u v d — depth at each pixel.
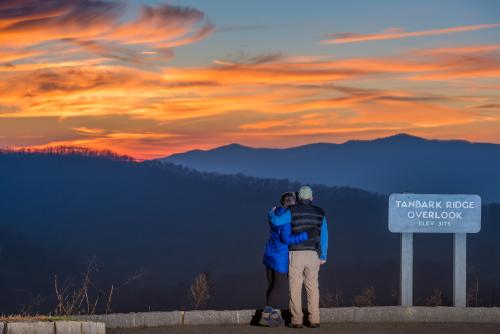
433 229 12.23
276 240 11.09
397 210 12.19
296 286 10.98
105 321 10.77
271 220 11.05
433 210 12.24
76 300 11.27
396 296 19.08
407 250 12.23
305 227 10.97
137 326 10.90
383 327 11.16
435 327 11.22
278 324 11.09
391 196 12.19
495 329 11.15
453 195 12.28
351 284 151.25
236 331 10.68
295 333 10.60
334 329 10.95
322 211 11.16
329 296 17.30
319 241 11.13
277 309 11.15
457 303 12.29
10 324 9.45
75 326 9.73
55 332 9.60
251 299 159.12
